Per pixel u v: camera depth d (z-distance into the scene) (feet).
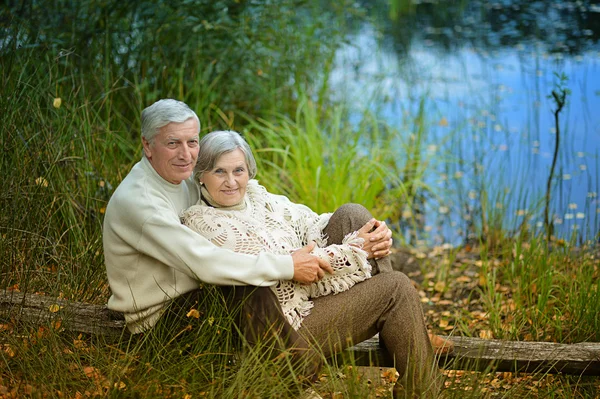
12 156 13.01
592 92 25.91
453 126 23.84
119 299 10.25
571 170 20.93
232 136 10.25
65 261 12.49
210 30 19.63
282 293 10.07
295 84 22.70
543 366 10.63
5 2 16.65
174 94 19.66
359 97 25.03
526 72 27.91
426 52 30.35
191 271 9.65
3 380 9.61
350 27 31.58
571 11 35.12
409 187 20.61
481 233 18.53
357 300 10.12
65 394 9.34
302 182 18.03
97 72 17.83
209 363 9.86
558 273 14.71
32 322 10.77
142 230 9.75
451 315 14.80
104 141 15.56
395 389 10.03
